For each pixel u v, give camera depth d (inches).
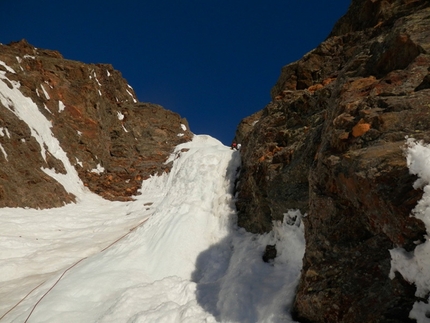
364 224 127.3
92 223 483.5
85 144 808.9
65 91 851.4
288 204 221.6
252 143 352.5
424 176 93.5
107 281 237.3
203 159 412.2
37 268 299.0
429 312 91.2
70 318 200.5
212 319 173.0
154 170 850.8
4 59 729.6
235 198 336.8
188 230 297.9
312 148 213.0
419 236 93.7
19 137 568.1
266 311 164.2
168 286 225.3
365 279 117.9
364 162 116.3
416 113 121.6
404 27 166.1
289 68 374.0
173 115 1298.0
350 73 195.3
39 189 522.0
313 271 142.2
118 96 1213.7
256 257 228.7
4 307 222.7
